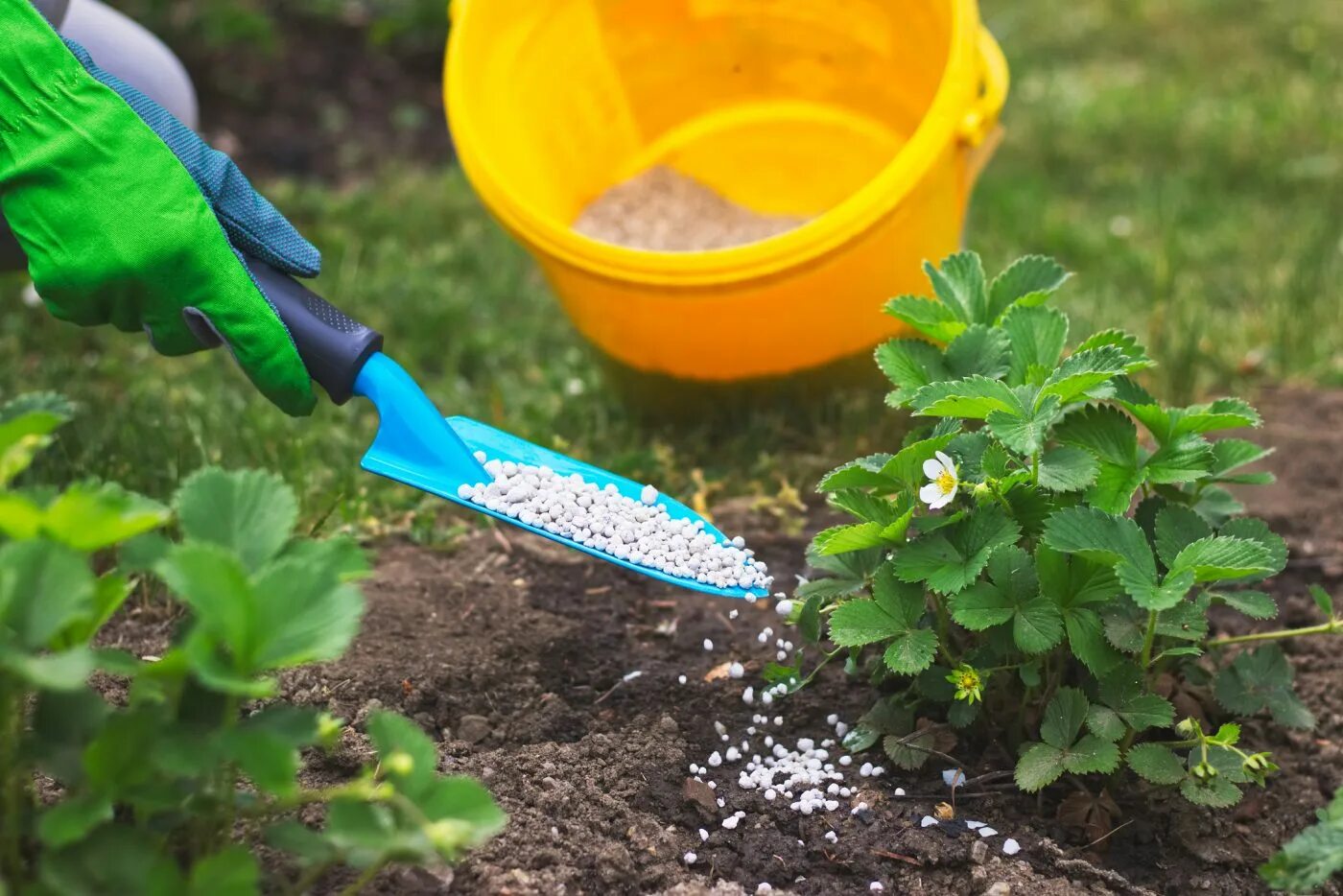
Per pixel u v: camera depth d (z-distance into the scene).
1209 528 0.99
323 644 0.84
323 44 2.04
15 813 0.86
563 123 1.36
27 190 1.03
